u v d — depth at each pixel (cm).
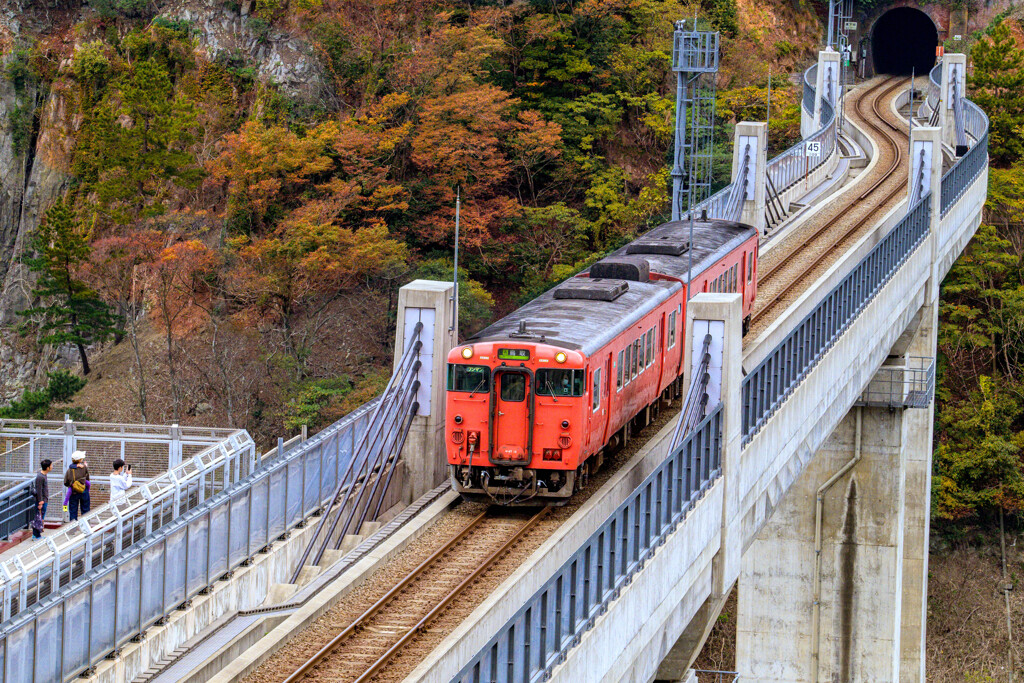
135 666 4031
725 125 15475
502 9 14212
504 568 4559
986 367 14025
